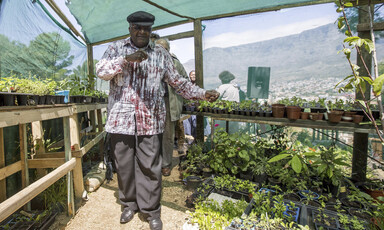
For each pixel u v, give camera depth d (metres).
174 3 3.26
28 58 2.69
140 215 2.26
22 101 1.72
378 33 2.71
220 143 3.08
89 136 3.99
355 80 1.18
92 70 4.87
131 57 1.74
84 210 2.39
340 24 1.32
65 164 2.13
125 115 1.96
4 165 2.05
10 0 2.27
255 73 3.82
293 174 2.71
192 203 2.42
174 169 3.56
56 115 2.03
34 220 2.06
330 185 2.57
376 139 3.18
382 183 2.59
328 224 1.90
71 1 3.14
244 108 3.05
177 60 3.18
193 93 2.18
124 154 2.04
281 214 1.93
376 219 1.79
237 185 2.56
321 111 2.92
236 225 1.83
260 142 3.49
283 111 2.71
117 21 3.88
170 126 3.15
